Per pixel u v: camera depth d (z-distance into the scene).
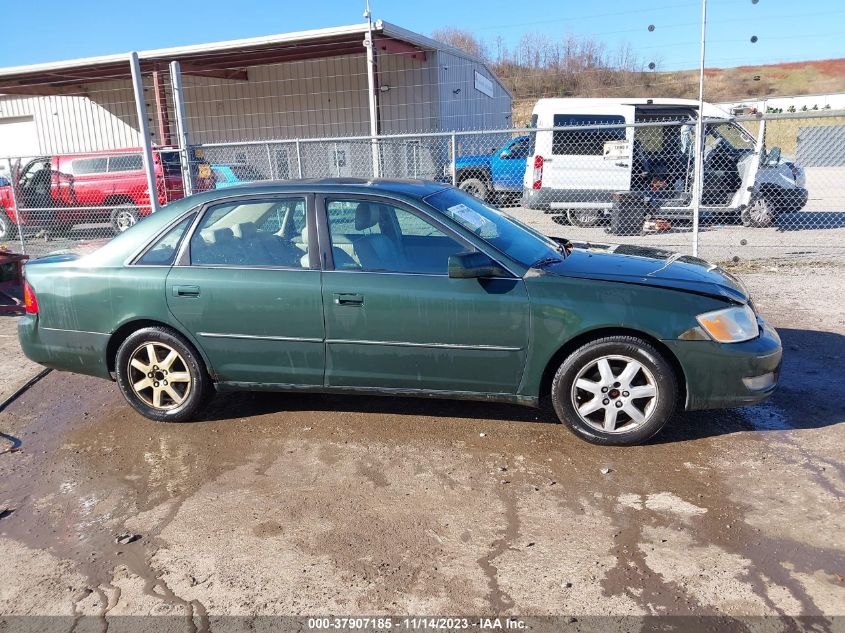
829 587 2.74
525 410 4.58
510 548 3.08
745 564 2.90
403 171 17.00
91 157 14.09
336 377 4.24
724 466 3.74
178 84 9.53
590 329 3.82
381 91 19.34
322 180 4.59
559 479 3.67
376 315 4.05
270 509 3.49
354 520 3.36
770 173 12.04
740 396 3.86
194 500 3.62
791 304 7.10
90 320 4.49
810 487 3.48
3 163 24.17
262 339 4.25
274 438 4.31
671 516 3.28
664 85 34.19
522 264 4.02
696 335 3.77
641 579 2.83
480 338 3.96
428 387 4.16
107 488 3.79
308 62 19.78
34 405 5.07
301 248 4.23
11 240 14.31
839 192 18.08
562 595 2.76
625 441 3.95
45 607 2.82
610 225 12.28
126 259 4.44
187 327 4.33
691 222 12.79
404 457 3.99
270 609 2.75
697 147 8.30
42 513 3.56
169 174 12.05
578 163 12.52
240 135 20.94
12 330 7.35
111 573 3.03
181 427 4.54
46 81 20.02
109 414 4.83
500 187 14.95
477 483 3.67
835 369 5.14
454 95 20.41
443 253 4.10
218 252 4.34
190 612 2.75
